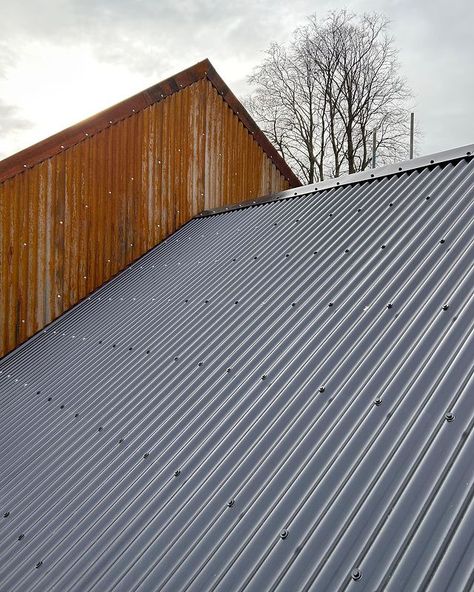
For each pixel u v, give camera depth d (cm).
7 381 695
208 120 1091
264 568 247
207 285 640
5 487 442
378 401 302
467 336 310
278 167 1250
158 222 1011
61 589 304
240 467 322
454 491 229
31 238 855
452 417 262
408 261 418
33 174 851
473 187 451
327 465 284
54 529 360
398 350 333
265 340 453
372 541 230
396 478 251
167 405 440
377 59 3419
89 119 902
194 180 1070
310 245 576
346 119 3372
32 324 861
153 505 332
